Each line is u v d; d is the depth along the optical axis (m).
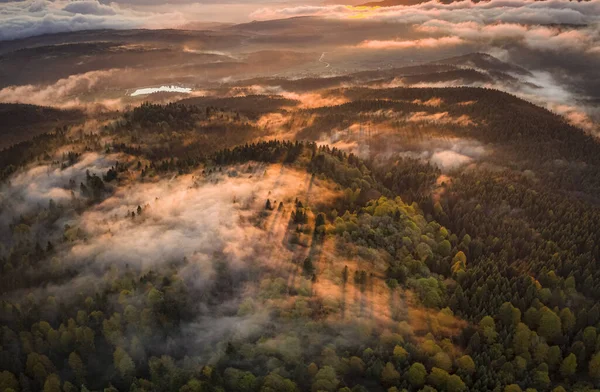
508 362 151.75
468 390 146.12
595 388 148.50
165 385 157.75
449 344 159.88
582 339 161.00
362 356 157.00
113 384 164.00
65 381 160.00
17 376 165.75
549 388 148.50
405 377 149.38
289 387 146.12
